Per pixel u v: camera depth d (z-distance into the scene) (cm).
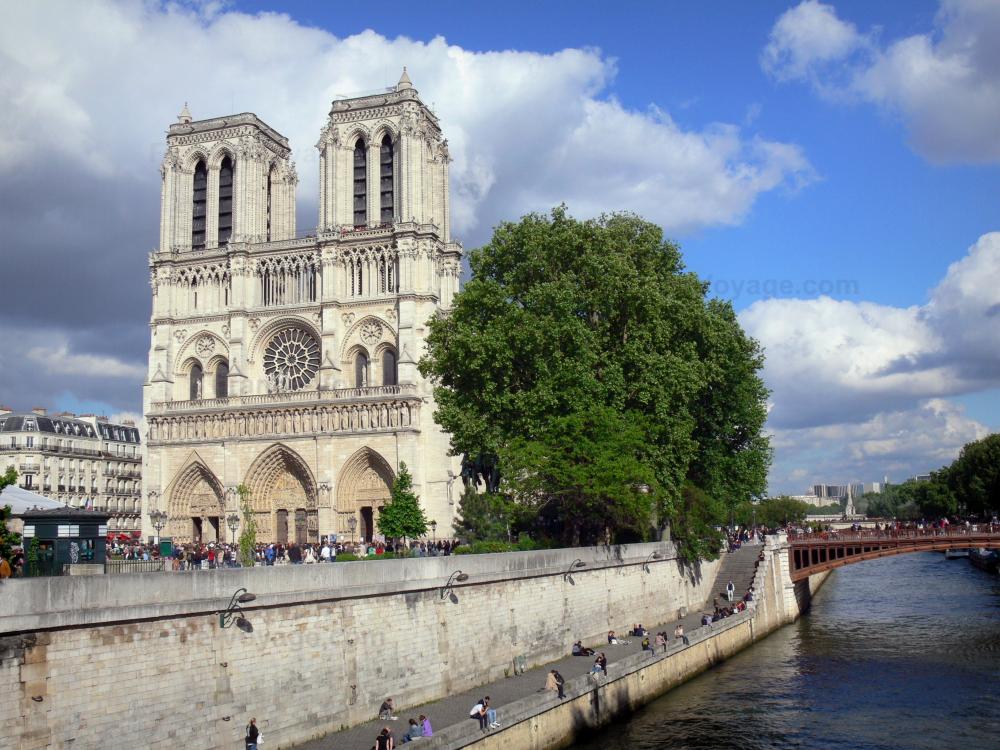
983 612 11019
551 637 6931
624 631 8169
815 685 7069
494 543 7875
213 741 4116
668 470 8575
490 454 8756
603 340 8619
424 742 4191
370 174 14312
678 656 7125
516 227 9188
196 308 14600
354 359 13900
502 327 8412
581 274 8831
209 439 13825
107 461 18038
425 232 13775
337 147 14438
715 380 9519
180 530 13912
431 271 13825
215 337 14400
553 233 9000
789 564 11112
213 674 4156
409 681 5359
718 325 9450
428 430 13225
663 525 9694
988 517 18912
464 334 8562
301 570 4666
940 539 11431
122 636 3766
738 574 10675
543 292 8344
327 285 13862
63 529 5062
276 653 4500
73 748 3534
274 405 13562
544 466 7731
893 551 11588
